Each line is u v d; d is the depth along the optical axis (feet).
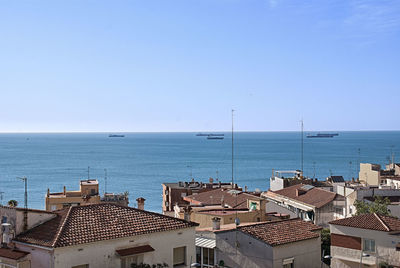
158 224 122.52
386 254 146.92
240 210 200.54
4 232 113.50
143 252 114.32
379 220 152.66
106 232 112.37
